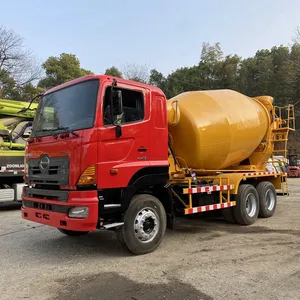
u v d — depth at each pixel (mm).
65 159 5152
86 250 6043
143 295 4031
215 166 8156
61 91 5812
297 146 43156
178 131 7418
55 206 5152
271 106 9805
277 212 10086
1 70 37875
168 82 55719
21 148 11516
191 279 4523
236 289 4172
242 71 56312
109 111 5250
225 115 7953
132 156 5535
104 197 5117
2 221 8977
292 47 48906
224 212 8312
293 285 4289
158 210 5887
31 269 5020
